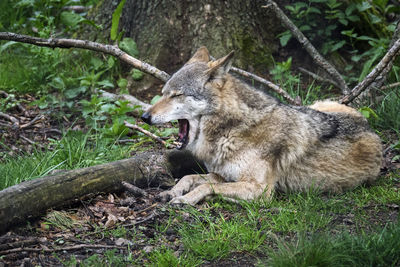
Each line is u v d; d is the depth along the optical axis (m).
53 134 13.07
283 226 7.88
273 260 6.45
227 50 15.40
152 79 15.48
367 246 6.52
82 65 15.88
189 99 9.45
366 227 7.91
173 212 8.34
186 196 8.86
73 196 8.33
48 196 7.92
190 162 10.50
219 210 8.81
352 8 16.00
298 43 16.48
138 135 12.35
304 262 6.22
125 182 9.22
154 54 15.66
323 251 6.36
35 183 7.88
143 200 9.02
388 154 11.74
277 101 10.00
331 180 10.02
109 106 12.49
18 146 12.04
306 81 15.82
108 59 15.34
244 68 15.42
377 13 17.39
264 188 9.29
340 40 16.69
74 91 14.43
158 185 9.86
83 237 7.55
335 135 10.16
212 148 9.62
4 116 13.59
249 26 15.93
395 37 13.97
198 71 9.49
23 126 13.12
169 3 15.75
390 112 12.91
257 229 7.99
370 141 10.55
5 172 9.27
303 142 9.77
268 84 13.08
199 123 9.65
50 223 7.75
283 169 9.72
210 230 7.78
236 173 9.50
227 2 15.77
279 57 16.41
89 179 8.66
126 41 15.67
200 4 15.63
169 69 15.64
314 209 8.66
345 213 8.62
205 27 15.57
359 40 16.59
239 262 6.89
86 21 15.01
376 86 13.73
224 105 9.41
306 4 15.93
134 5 16.12
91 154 11.01
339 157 10.05
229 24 15.66
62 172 8.60
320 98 14.72
